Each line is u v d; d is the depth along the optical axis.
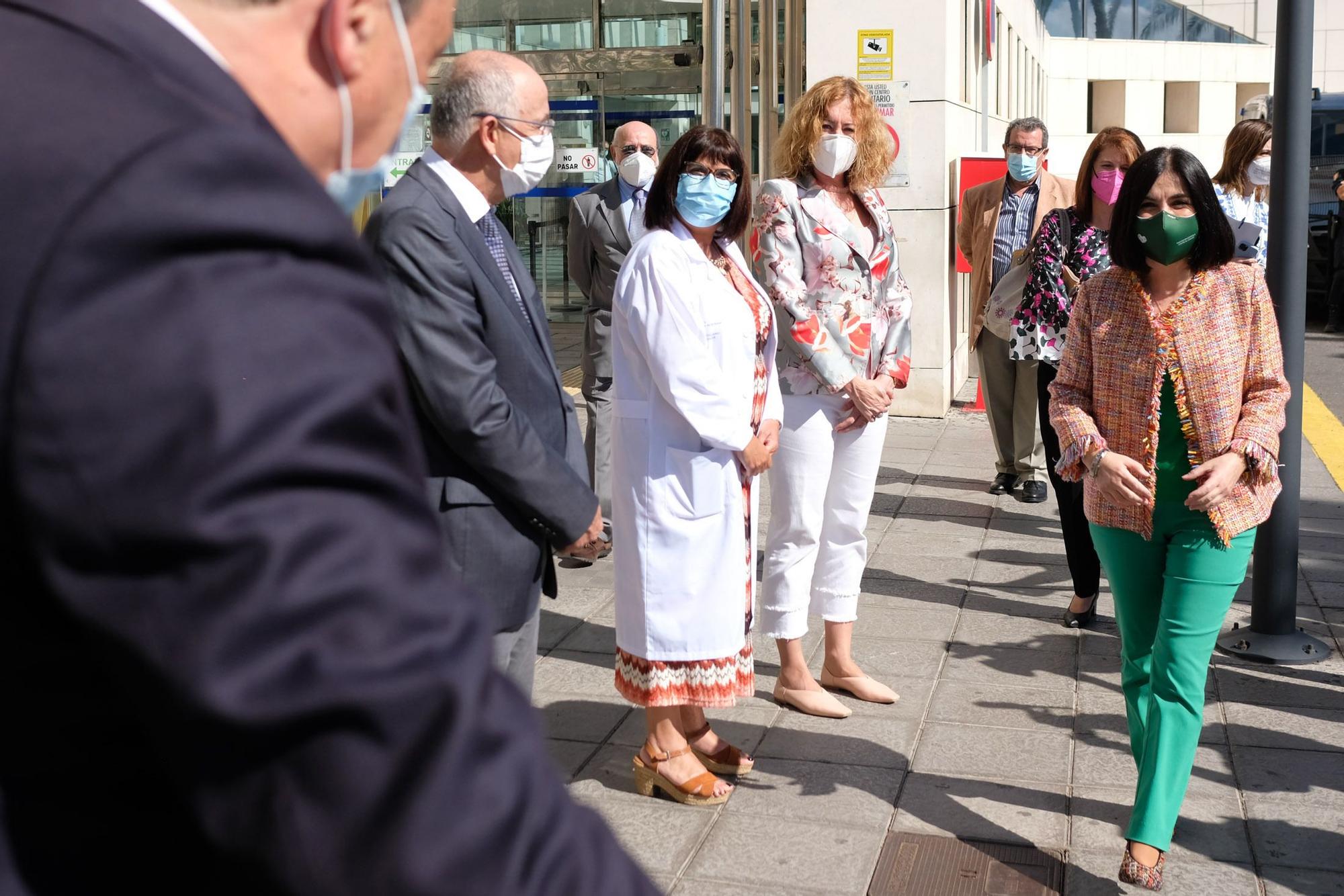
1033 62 20.06
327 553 0.60
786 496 4.29
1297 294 4.79
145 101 0.65
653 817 3.65
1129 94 32.50
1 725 0.66
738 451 3.52
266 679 0.58
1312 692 4.58
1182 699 3.24
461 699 0.63
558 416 2.96
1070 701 4.51
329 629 0.60
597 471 6.32
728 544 3.57
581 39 10.30
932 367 9.91
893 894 3.23
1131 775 3.91
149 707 0.61
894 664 4.89
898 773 3.93
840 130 4.16
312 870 0.60
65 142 0.63
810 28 9.59
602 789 3.84
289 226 0.64
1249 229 5.41
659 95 10.37
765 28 10.58
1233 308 3.20
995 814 3.66
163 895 0.68
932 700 4.53
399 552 0.63
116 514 0.59
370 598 0.61
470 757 0.62
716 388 3.43
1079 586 5.27
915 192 9.67
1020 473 7.56
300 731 0.59
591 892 0.66
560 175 10.59
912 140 9.61
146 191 0.61
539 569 2.92
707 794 3.70
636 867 0.71
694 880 3.31
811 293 4.20
